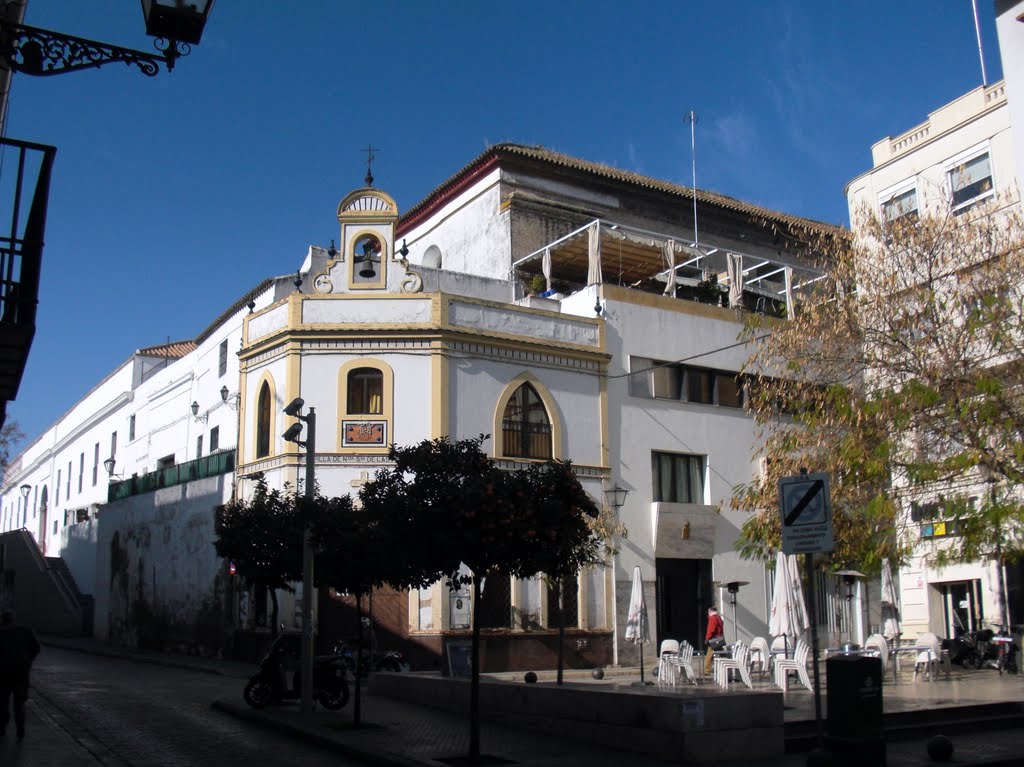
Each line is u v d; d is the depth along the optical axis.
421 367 26.62
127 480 39.12
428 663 25.31
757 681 20.91
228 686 21.48
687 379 31.27
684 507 29.73
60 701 18.14
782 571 19.81
